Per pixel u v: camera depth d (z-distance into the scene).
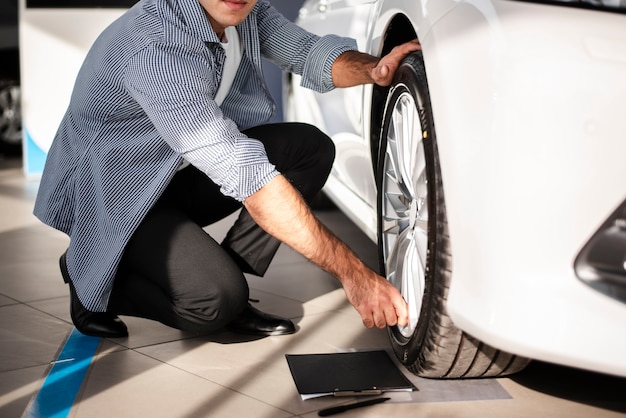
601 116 1.52
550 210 1.53
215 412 1.81
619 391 1.96
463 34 1.67
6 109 6.19
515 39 1.57
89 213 2.13
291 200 1.90
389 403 1.85
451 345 1.83
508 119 1.55
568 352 1.53
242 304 2.13
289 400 1.88
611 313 1.53
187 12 1.97
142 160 2.06
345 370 2.03
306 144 2.34
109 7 5.11
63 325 2.42
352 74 2.26
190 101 1.89
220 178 1.90
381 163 2.20
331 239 1.94
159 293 2.14
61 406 1.83
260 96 2.28
